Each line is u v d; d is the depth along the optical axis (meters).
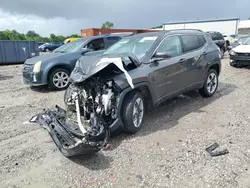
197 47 5.92
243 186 2.86
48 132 4.27
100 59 3.91
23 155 3.69
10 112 5.71
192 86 5.70
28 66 7.71
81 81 3.75
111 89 3.85
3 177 3.17
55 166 3.38
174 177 3.05
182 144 3.88
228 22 35.72
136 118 4.23
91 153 3.59
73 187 2.93
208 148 3.72
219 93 6.90
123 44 5.36
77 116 3.82
